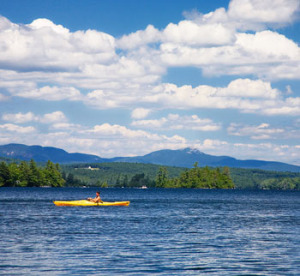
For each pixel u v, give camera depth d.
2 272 50.44
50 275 49.19
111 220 109.25
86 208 154.50
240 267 54.22
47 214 125.94
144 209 156.62
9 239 74.12
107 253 61.75
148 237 78.19
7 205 170.75
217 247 68.19
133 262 56.06
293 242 74.12
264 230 92.06
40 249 64.50
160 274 50.34
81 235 79.88
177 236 80.25
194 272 51.47
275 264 56.03
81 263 55.12
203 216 128.38
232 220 115.69
